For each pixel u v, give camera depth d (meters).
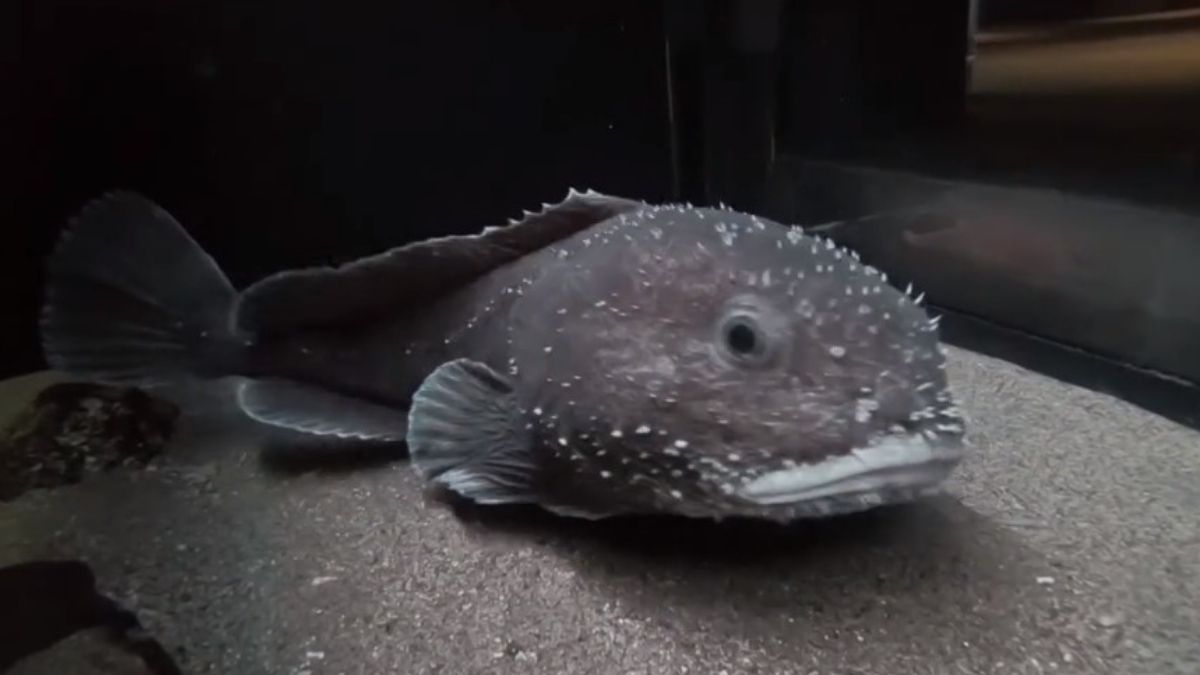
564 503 0.32
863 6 0.53
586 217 0.36
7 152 0.48
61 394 0.41
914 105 0.51
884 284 0.30
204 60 0.51
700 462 0.28
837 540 0.30
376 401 0.41
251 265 0.56
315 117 0.55
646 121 0.64
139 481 0.38
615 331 0.30
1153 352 0.41
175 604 0.29
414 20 0.55
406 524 0.34
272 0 0.52
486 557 0.31
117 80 0.50
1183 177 0.40
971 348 0.48
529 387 0.32
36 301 0.51
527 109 0.60
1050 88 0.44
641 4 0.60
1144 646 0.24
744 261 0.30
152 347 0.41
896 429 0.26
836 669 0.25
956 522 0.31
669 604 0.28
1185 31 0.39
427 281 0.38
